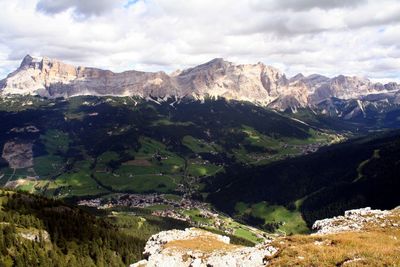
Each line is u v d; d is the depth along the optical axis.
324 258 39.31
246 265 49.47
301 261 40.09
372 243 44.31
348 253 39.19
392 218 60.97
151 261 64.62
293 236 52.84
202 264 58.25
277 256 45.78
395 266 33.19
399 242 45.56
